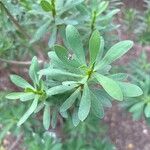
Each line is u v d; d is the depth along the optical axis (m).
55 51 0.15
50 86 0.17
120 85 0.15
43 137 0.25
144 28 0.27
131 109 0.22
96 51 0.14
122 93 0.14
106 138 0.29
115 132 0.34
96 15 0.21
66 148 0.26
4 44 0.23
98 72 0.15
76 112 0.16
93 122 0.26
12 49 0.25
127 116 0.35
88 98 0.15
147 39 0.27
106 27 0.22
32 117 0.23
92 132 0.28
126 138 0.34
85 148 0.26
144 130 0.35
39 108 0.17
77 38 0.15
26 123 0.24
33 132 0.25
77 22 0.20
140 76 0.26
